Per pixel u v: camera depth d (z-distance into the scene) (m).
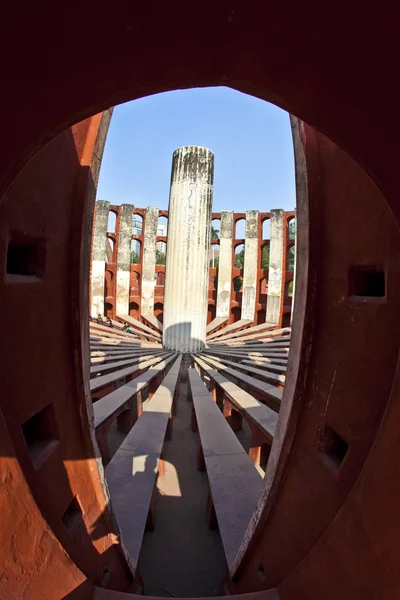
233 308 19.31
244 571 3.66
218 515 4.14
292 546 2.91
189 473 6.60
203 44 1.36
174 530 5.23
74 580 2.41
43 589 2.12
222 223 18.72
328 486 2.58
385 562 1.79
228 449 5.44
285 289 18.00
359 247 2.37
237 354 11.24
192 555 4.80
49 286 2.61
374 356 2.21
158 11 1.22
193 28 1.29
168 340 11.98
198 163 11.55
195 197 11.59
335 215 2.65
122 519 4.06
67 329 2.94
